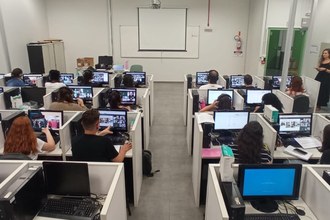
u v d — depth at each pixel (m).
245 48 9.10
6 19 6.65
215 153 2.90
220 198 1.70
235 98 4.42
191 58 9.23
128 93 4.53
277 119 3.03
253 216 1.85
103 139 2.36
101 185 2.09
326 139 2.45
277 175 1.96
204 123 2.99
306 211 1.96
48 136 2.96
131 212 2.95
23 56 7.45
